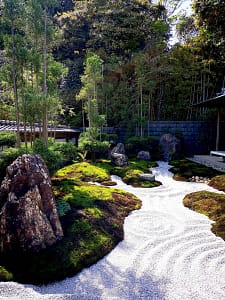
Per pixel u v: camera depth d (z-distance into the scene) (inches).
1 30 217.8
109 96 602.9
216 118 568.7
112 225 192.2
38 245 148.9
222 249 164.6
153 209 245.9
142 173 375.9
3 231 149.5
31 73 247.6
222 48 545.0
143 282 131.7
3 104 267.4
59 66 271.9
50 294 120.7
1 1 207.5
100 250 159.2
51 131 405.1
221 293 122.9
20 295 118.8
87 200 226.8
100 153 496.1
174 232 192.9
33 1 231.0
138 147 543.5
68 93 670.5
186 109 609.6
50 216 162.9
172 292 123.8
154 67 603.8
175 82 609.3
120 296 120.7
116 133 582.9
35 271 133.8
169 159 521.7
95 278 135.0
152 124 578.6
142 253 160.4
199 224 207.2
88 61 426.0
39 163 172.4
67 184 277.9
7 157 212.7
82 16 754.2
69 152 322.7
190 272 140.3
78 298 118.0
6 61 240.5
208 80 599.8
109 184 326.6
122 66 641.0
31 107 220.2
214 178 345.1
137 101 590.6
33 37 246.4
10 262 140.6
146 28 713.0
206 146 571.2
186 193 299.7
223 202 247.8
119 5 724.0
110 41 716.0
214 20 454.3
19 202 152.0
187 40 684.7
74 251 152.1
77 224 179.0
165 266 145.7
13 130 299.3
